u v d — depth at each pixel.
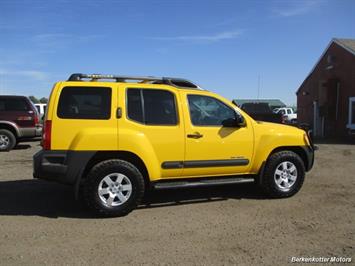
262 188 7.25
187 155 6.61
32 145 17.52
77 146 5.99
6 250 4.75
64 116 6.05
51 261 4.44
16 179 9.08
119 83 6.38
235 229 5.52
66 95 6.11
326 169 10.60
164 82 6.83
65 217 6.11
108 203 6.06
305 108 29.23
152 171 6.37
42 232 5.41
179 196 7.44
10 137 14.84
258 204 6.87
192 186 6.61
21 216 6.15
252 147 7.08
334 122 25.08
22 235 5.28
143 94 6.45
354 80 23.00
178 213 6.32
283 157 7.24
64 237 5.21
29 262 4.41
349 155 14.02
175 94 6.63
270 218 6.04
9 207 6.67
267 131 7.20
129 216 6.16
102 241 5.06
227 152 6.89
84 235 5.29
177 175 6.65
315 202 7.00
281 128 7.40
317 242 5.02
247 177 7.23
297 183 7.39
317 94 27.30
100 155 6.22
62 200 7.13
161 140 6.42
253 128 7.11
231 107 7.03
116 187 6.12
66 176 5.97
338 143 19.55
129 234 5.33
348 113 23.62
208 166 6.78
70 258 4.52
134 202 6.19
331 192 7.78
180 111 6.60
